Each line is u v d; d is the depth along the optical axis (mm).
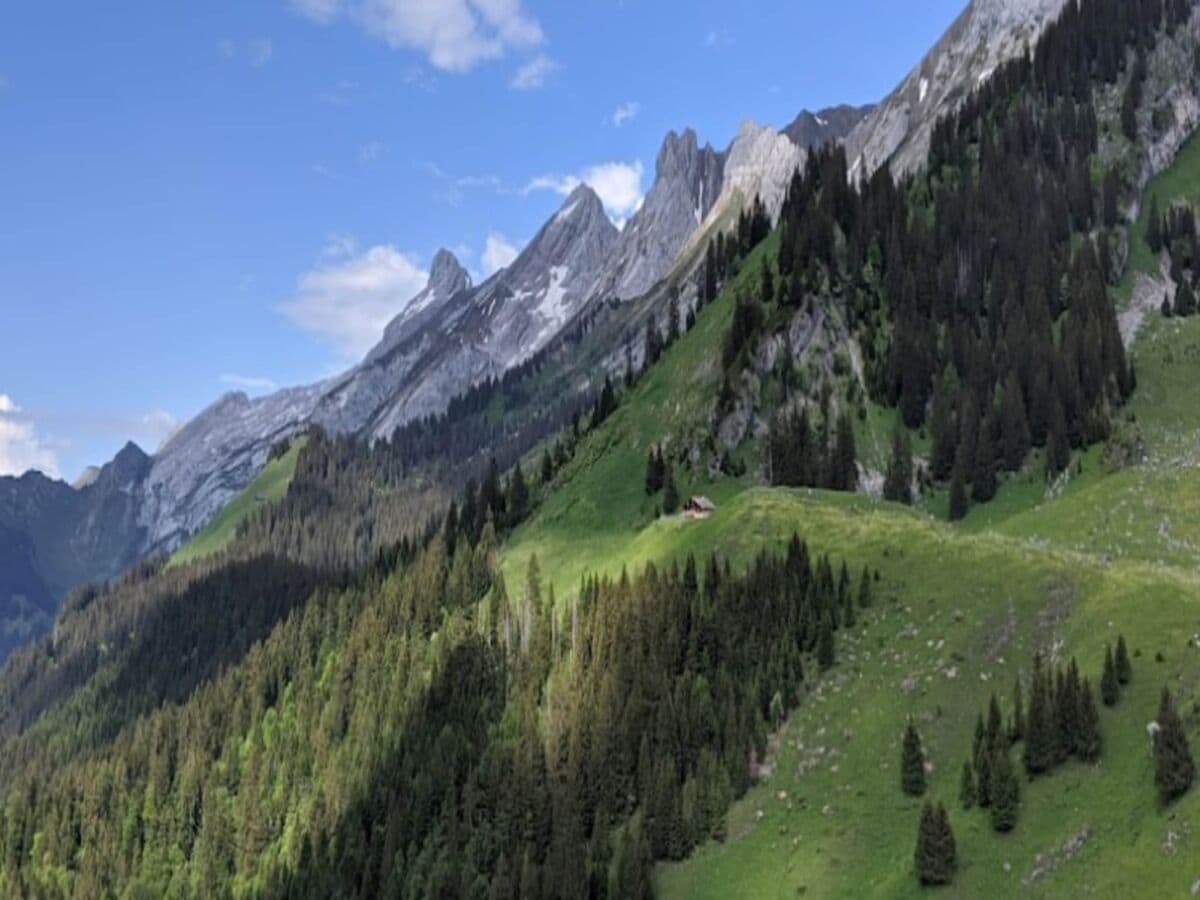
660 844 110000
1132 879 76938
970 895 84812
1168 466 154750
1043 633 109562
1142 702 91125
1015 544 129125
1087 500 146125
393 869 139125
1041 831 86312
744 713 116188
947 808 94938
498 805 130250
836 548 140000
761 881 99625
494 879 117375
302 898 156625
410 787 149000
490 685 158375
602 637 137875
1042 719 91875
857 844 97875
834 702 115500
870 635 122000
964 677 109438
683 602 134375
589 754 124000
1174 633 97562
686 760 117250
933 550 131750
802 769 110125
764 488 166750
